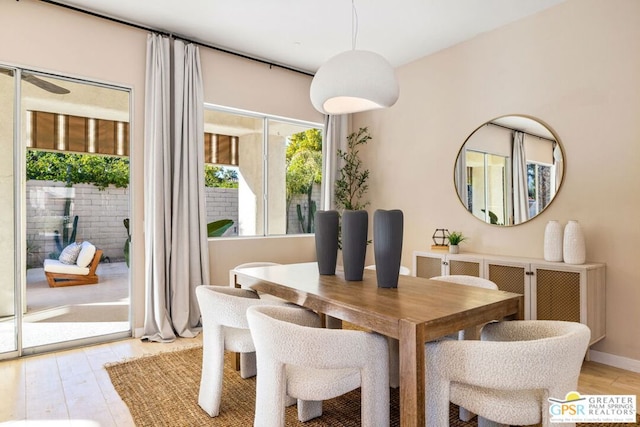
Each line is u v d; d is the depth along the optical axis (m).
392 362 2.56
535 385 1.41
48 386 2.59
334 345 1.58
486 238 3.79
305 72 4.83
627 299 2.93
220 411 2.28
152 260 3.57
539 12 3.39
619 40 2.95
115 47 3.52
